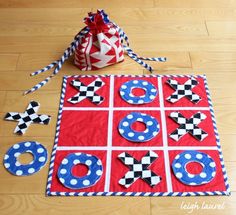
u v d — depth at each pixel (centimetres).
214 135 152
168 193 135
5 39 196
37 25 204
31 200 135
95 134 153
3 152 149
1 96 169
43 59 186
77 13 211
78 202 134
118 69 180
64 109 163
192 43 192
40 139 153
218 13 210
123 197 135
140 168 142
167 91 169
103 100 166
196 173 140
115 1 217
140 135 152
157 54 187
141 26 203
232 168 143
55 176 141
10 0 218
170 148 148
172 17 207
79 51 173
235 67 180
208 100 165
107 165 143
